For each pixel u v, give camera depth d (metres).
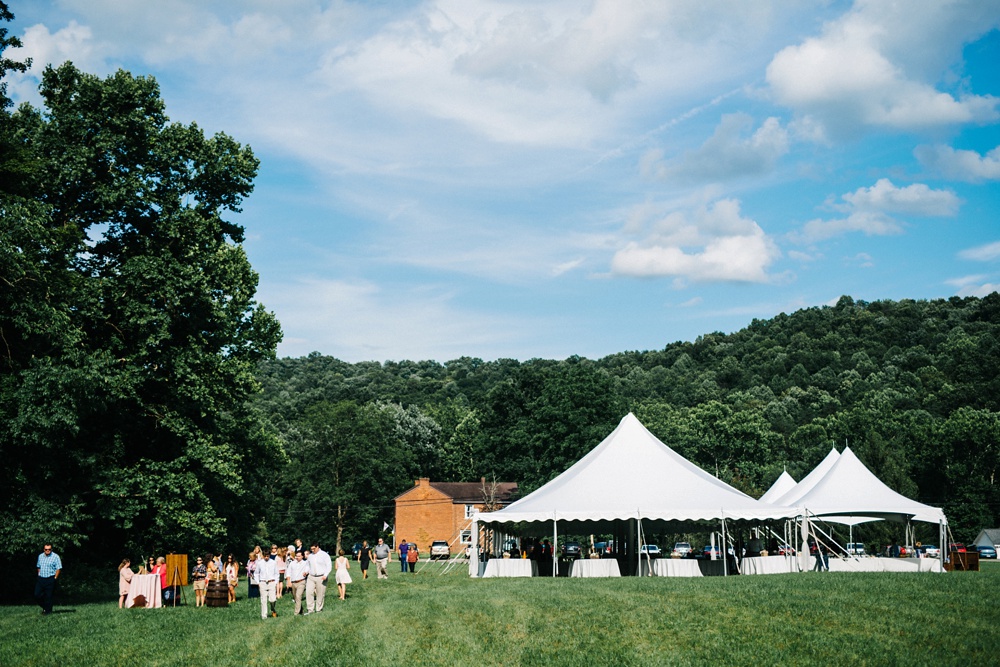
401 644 17.30
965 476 84.06
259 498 46.81
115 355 29.69
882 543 63.16
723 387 160.75
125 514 27.77
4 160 26.56
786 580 25.27
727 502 32.97
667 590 23.08
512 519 32.91
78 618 21.41
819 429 106.38
